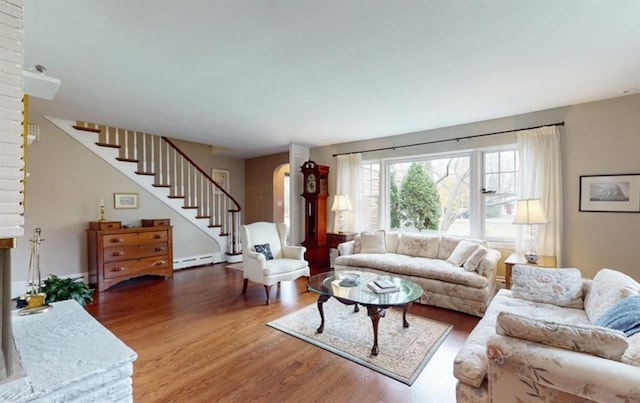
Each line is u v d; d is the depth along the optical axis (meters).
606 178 3.27
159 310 3.35
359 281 2.99
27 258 3.88
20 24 0.82
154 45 2.12
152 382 2.02
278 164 6.81
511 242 3.93
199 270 5.36
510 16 1.80
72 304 1.39
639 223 3.12
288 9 1.73
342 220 5.46
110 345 1.04
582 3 1.67
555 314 2.14
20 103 0.82
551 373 1.21
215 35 2.00
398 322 3.00
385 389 1.95
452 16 1.80
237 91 3.00
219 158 7.04
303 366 2.22
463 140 4.26
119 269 4.25
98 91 2.99
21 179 0.83
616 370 1.13
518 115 3.81
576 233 3.45
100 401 0.92
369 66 2.46
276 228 4.52
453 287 3.29
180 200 5.47
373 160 5.19
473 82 2.80
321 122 4.16
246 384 2.00
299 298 3.77
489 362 1.36
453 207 4.45
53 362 0.93
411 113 3.75
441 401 1.84
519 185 3.74
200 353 2.40
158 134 4.93
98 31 1.94
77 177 4.32
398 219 5.01
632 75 2.66
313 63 2.41
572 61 2.38
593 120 3.34
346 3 1.67
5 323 0.84
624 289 1.78
